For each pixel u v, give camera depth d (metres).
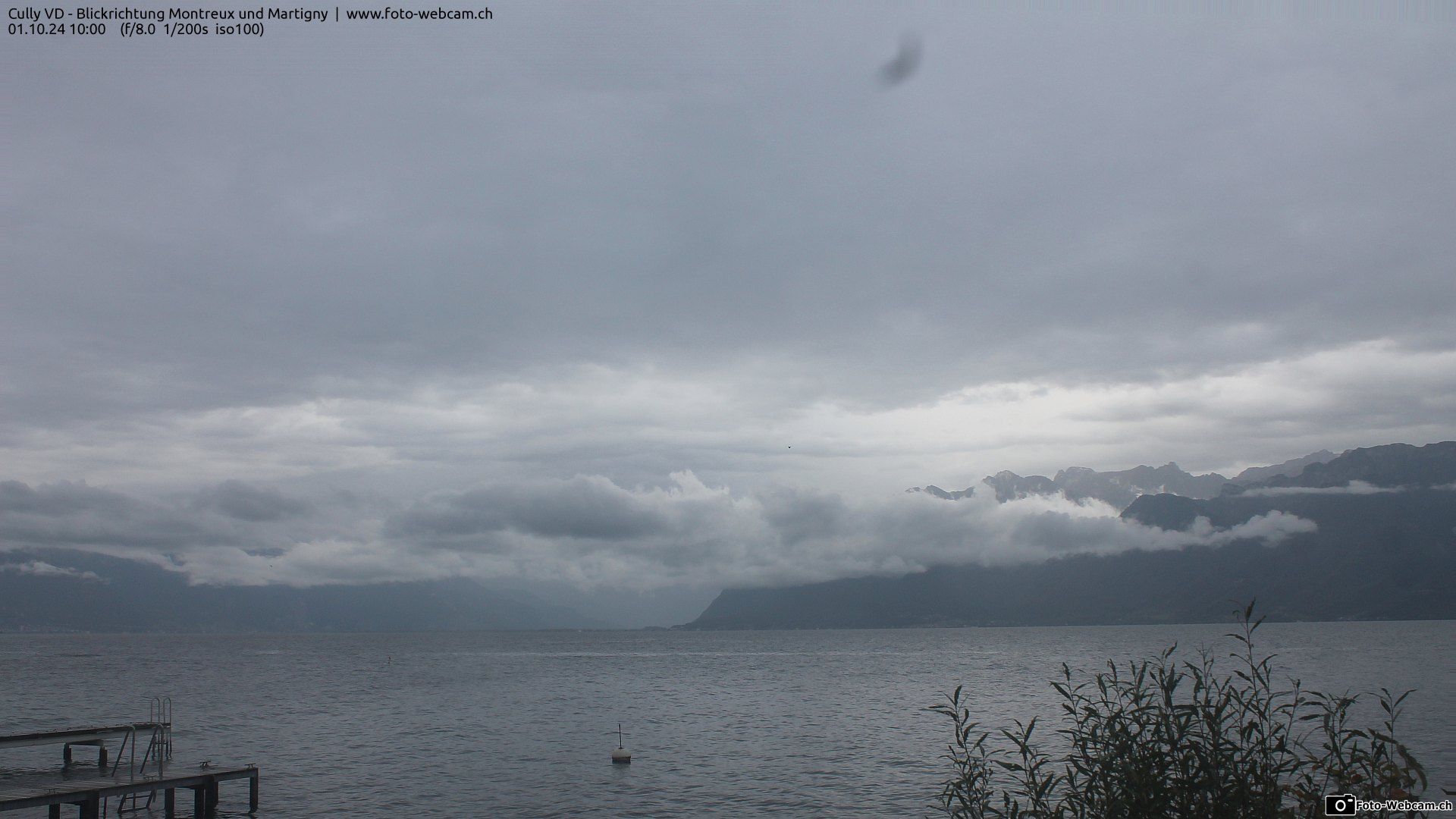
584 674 136.38
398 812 37.28
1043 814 11.25
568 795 40.38
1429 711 56.09
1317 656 131.12
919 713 70.50
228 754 53.19
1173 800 10.04
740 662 173.75
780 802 38.28
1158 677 10.57
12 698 93.06
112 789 32.44
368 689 107.06
